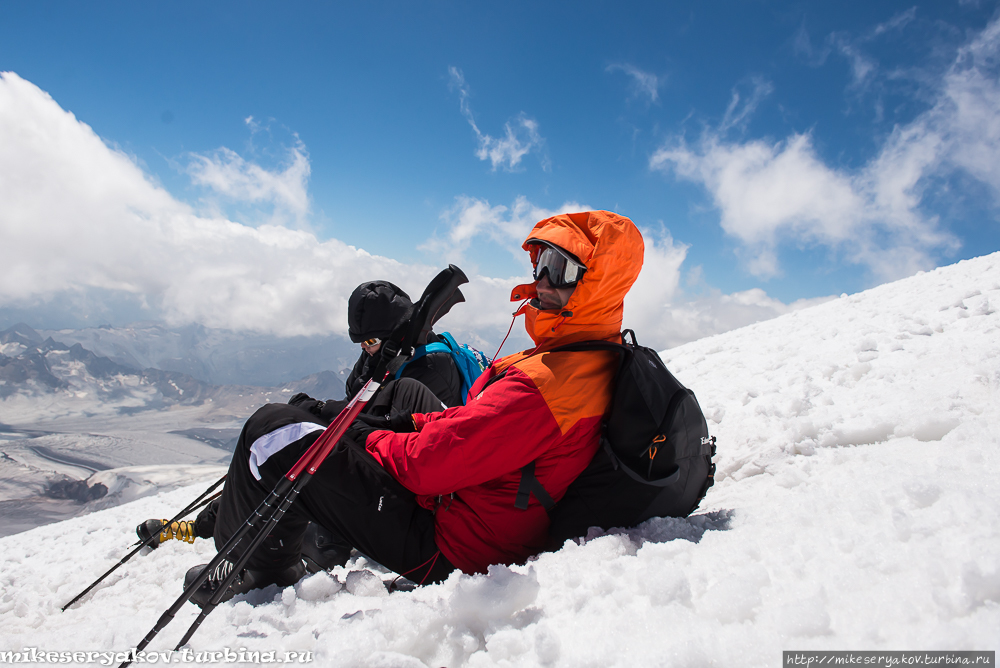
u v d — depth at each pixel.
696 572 1.51
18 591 3.10
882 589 1.20
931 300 5.84
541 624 1.44
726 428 3.49
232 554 2.08
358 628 1.47
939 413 2.46
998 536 1.27
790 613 1.15
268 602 1.98
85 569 3.36
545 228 2.20
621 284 2.07
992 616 1.01
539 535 2.04
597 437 1.97
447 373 3.26
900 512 1.51
